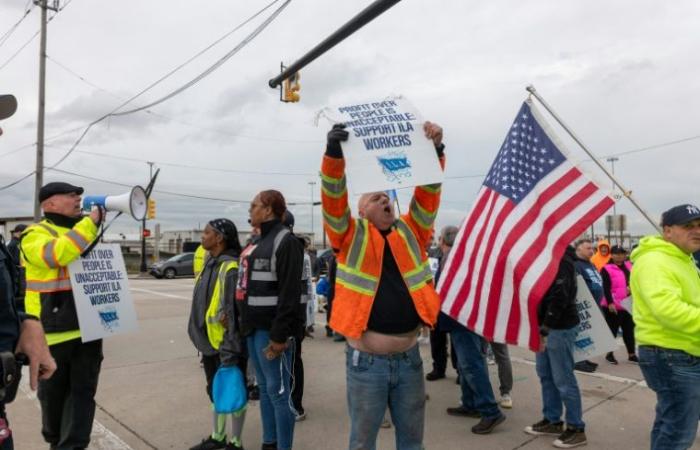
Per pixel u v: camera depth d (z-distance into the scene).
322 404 5.30
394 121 2.81
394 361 2.81
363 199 2.97
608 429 4.59
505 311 3.60
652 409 5.10
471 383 4.54
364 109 2.82
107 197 4.11
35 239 3.48
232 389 3.86
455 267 3.95
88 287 3.65
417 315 2.84
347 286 2.79
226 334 3.94
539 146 3.85
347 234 2.86
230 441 4.04
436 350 6.30
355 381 2.82
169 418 4.93
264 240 3.74
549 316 4.16
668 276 2.94
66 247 3.40
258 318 3.66
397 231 2.92
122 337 9.02
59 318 3.51
